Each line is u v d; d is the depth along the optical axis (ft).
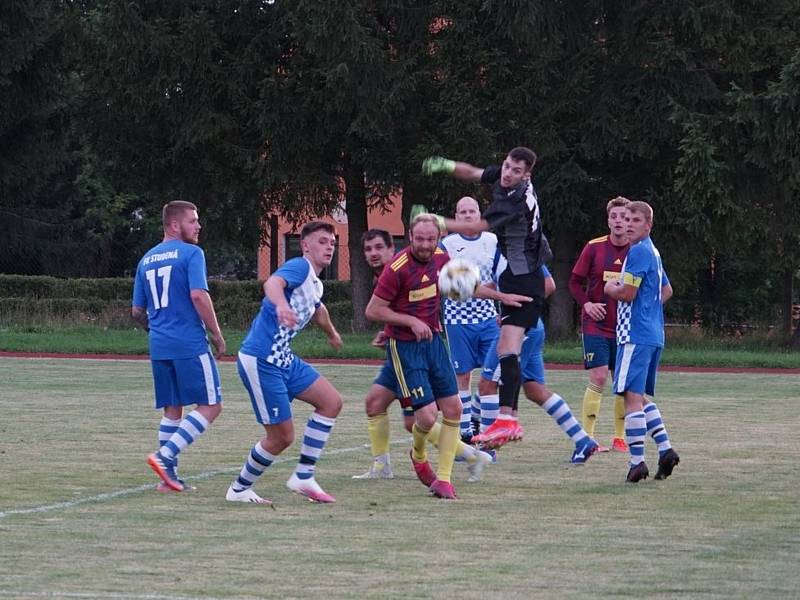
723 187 241.14
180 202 79.15
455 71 251.80
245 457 91.76
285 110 258.78
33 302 291.99
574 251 277.23
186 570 52.95
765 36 250.78
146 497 73.20
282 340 70.74
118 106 272.10
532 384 88.74
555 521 65.57
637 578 51.42
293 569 53.16
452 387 74.59
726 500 72.59
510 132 255.29
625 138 247.70
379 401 81.61
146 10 264.72
